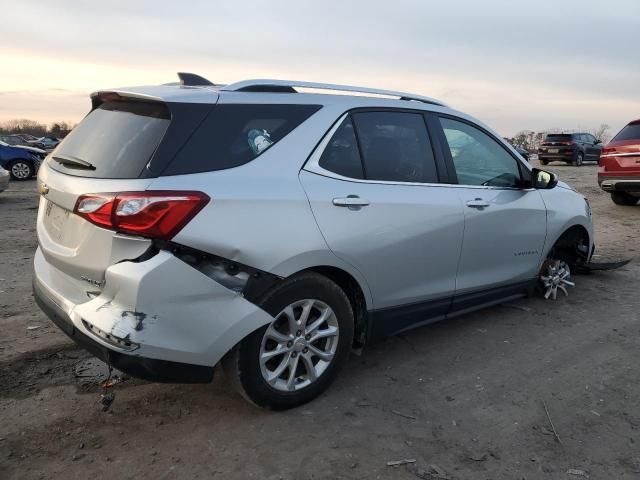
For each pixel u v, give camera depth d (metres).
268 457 2.72
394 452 2.78
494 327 4.57
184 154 2.71
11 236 7.84
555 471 2.66
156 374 2.62
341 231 3.13
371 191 3.35
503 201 4.29
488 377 3.64
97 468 2.61
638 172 10.48
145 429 2.94
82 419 3.02
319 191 3.09
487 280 4.25
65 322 2.82
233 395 3.32
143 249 2.55
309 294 3.05
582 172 20.80
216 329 2.71
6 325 4.33
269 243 2.82
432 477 2.59
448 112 4.09
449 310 4.04
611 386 3.54
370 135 3.49
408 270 3.57
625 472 2.65
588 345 4.21
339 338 3.26
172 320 2.60
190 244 2.60
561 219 4.93
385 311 3.53
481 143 4.30
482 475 2.62
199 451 2.76
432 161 3.84
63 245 2.95
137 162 2.67
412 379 3.60
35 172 17.31
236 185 2.78
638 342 4.28
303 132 3.15
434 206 3.69
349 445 2.83
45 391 3.32
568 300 5.33
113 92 3.10
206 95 2.92
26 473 2.56
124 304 2.57
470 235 3.97
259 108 3.05
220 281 2.74
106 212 2.57
